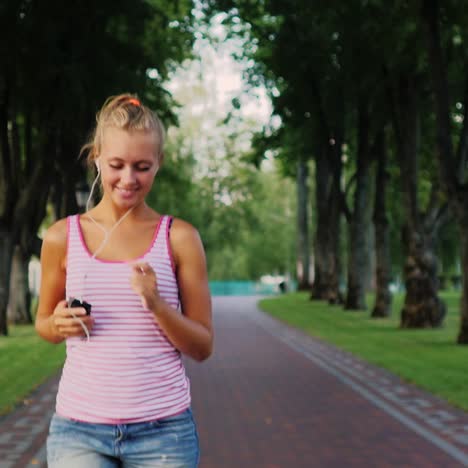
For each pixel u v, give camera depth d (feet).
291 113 120.37
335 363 67.92
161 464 11.81
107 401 11.71
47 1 79.71
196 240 12.16
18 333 101.04
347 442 35.65
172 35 115.44
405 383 54.80
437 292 103.81
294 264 367.04
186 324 11.66
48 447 12.01
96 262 11.82
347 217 142.41
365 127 131.44
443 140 79.51
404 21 83.30
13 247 95.91
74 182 108.99
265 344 87.86
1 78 82.02
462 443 35.24
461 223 79.51
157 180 161.68
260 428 38.96
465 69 87.30
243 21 115.75
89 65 82.64
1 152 92.94
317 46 109.60
